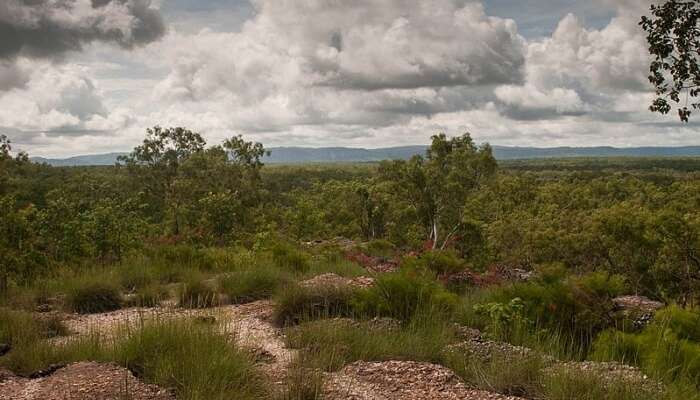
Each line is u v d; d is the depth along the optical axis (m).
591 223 43.34
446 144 35.91
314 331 7.68
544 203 83.19
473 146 35.72
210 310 9.95
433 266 15.27
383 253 25.95
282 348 7.45
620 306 10.15
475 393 5.61
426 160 36.09
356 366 6.49
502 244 55.75
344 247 27.16
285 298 9.37
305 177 148.00
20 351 6.69
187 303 10.74
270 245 18.41
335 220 56.03
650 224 34.88
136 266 13.72
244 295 11.38
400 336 7.56
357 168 193.62
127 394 5.03
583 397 5.21
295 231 37.09
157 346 6.30
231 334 7.30
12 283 11.98
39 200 42.22
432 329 7.88
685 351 6.54
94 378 5.54
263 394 5.41
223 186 49.69
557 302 9.09
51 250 14.81
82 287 10.59
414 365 6.44
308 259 16.47
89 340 7.03
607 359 6.81
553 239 50.00
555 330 8.44
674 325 8.12
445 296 9.49
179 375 5.62
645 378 5.70
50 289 11.81
